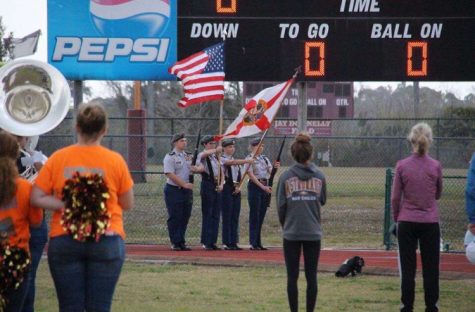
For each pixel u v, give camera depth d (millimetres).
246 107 31734
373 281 25453
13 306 14602
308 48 35219
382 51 35312
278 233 40906
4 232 14461
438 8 35375
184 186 32250
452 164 70938
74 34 36062
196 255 30812
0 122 16422
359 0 35219
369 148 75688
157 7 35812
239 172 33500
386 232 33844
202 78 32438
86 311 14227
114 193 14305
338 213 47875
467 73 35406
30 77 16797
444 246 33406
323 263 28906
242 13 35219
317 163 76812
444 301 22312
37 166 18469
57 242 14008
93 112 14359
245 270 27719
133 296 22828
